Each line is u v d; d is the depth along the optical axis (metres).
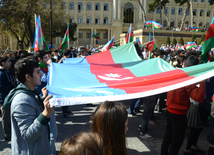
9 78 4.72
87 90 2.53
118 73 3.66
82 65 4.10
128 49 5.38
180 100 2.97
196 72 2.72
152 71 3.60
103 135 1.46
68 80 3.19
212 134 2.75
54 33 32.91
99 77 3.41
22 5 21.50
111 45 9.23
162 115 6.25
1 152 3.77
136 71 3.72
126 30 53.88
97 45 51.75
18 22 24.70
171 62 6.85
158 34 28.02
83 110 6.51
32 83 2.11
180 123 3.02
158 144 4.20
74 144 1.02
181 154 3.84
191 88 2.90
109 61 5.04
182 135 3.04
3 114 4.19
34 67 2.08
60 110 6.55
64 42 11.31
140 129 4.88
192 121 3.61
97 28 52.53
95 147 1.04
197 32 29.45
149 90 2.44
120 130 1.46
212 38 4.03
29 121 1.85
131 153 3.78
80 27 52.19
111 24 53.72
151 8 35.94
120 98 2.28
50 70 3.63
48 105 1.84
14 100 1.90
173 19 55.78
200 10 56.69
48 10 24.27
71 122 5.38
